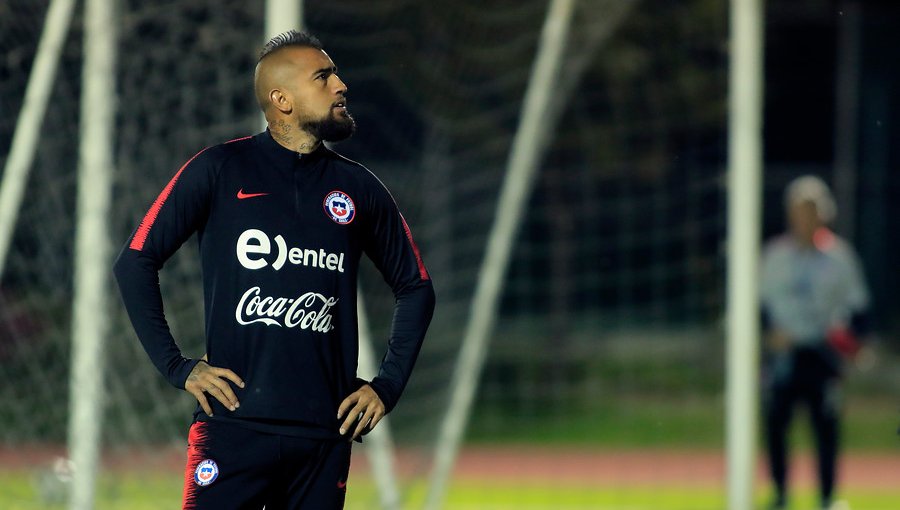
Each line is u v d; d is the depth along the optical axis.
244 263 11.41
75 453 19.27
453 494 35.00
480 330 26.50
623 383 51.94
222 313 11.49
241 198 11.50
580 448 45.34
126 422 21.73
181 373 11.37
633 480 38.16
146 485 22.28
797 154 75.44
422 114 31.27
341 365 11.80
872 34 64.50
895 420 52.62
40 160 22.30
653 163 47.16
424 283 12.37
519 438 47.75
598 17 27.61
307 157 11.80
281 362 11.40
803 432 47.50
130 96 21.70
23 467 25.88
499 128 35.69
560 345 50.69
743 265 21.59
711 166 48.53
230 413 11.42
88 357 19.20
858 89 64.44
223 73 22.50
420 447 29.61
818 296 28.19
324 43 24.77
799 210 28.41
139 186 21.80
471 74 32.78
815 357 28.30
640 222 49.03
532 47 34.12
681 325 52.81
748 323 21.53
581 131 46.22
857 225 64.38
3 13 20.98
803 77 74.38
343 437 11.78
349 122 11.89
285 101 11.66
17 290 22.48
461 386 26.33
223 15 22.14
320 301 11.52
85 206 19.39
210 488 11.45
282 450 11.48
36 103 20.59
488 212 36.31
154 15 21.58
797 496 33.69
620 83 46.19
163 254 11.58
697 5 44.59
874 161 64.25
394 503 23.23
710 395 51.62
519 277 50.94
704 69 45.97
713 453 44.12
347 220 11.71
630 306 52.25
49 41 20.58
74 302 21.25
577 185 47.91
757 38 21.70
